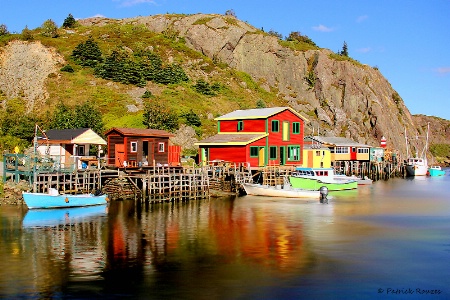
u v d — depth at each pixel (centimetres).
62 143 5109
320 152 7250
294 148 6378
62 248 2703
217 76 11331
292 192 5081
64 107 6956
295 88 13025
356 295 1970
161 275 2208
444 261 2475
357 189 6512
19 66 8962
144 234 3084
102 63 9506
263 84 12531
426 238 3022
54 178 4434
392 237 3044
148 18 13712
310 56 13625
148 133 5175
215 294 1969
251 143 5816
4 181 4506
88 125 6431
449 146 18325
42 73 8856
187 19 13300
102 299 1912
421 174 10238
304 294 1977
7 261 2433
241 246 2766
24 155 4431
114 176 4638
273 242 2870
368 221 3647
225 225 3419
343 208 4366
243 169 5506
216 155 6012
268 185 5403
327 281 2139
